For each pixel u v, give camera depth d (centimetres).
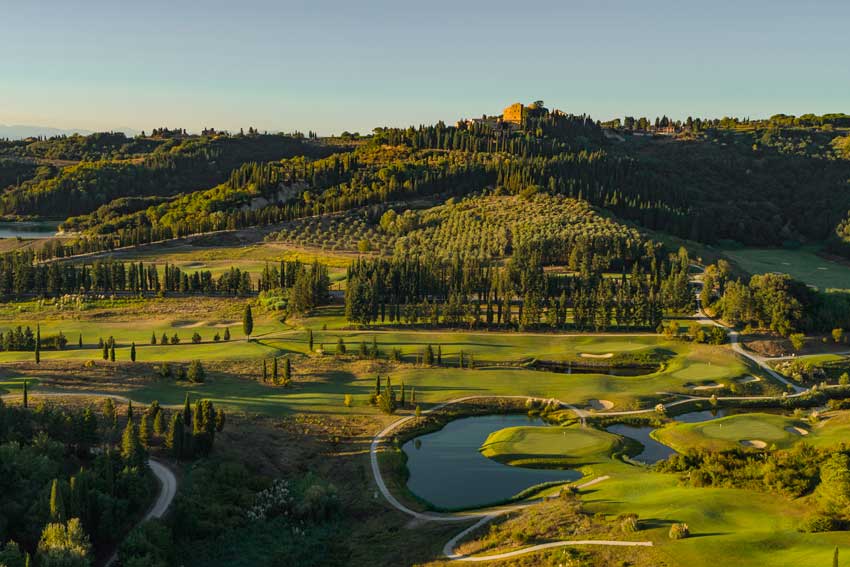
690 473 8956
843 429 11169
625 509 7931
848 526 6862
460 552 7488
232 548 7794
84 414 9038
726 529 7125
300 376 14188
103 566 7088
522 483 9831
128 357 15138
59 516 6875
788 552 6378
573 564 6625
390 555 7738
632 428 12225
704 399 13525
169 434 9431
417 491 9600
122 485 7950
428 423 12119
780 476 8325
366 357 15650
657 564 6406
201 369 13262
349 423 11881
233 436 10544
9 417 8788
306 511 8631
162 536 7356
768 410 13212
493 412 12888
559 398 13362
